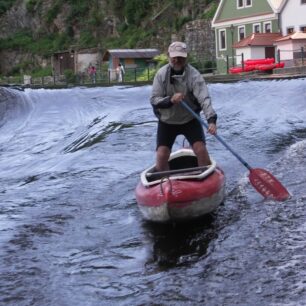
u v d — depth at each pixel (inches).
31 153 507.8
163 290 201.8
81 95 853.2
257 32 1863.9
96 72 2272.4
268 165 372.5
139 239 256.1
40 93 891.4
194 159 307.7
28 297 202.5
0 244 257.6
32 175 411.2
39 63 3366.1
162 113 276.5
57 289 208.2
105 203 319.9
